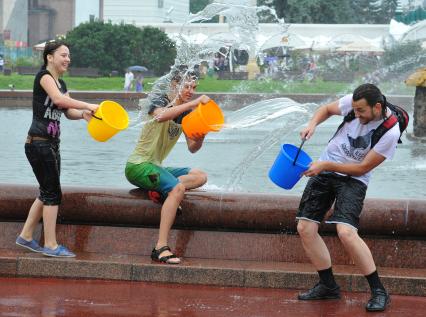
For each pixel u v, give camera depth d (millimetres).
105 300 7770
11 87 41938
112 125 8281
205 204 8914
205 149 20719
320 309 7617
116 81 52906
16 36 84312
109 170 16453
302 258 8820
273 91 50812
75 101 8352
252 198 8898
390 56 53781
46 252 8695
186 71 8695
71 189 9102
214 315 7336
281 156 7844
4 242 9180
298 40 58562
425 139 22906
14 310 7348
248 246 8914
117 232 9117
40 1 86062
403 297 8125
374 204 8680
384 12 79500
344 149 7664
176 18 83688
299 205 7980
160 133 8844
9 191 9141
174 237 9031
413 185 14875
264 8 17938
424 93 22969
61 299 7770
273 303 7797
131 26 58938
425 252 8695
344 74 57844
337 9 74188
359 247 7574
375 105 7348
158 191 8773
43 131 8500
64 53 8578
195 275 8438
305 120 19984
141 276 8500
